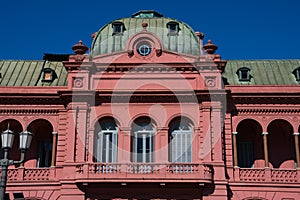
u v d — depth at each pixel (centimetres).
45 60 4162
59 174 3344
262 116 3512
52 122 3528
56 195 3288
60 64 4066
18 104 3559
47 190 3303
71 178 3231
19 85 3794
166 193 3186
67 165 3275
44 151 3662
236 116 3512
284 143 3631
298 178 3309
